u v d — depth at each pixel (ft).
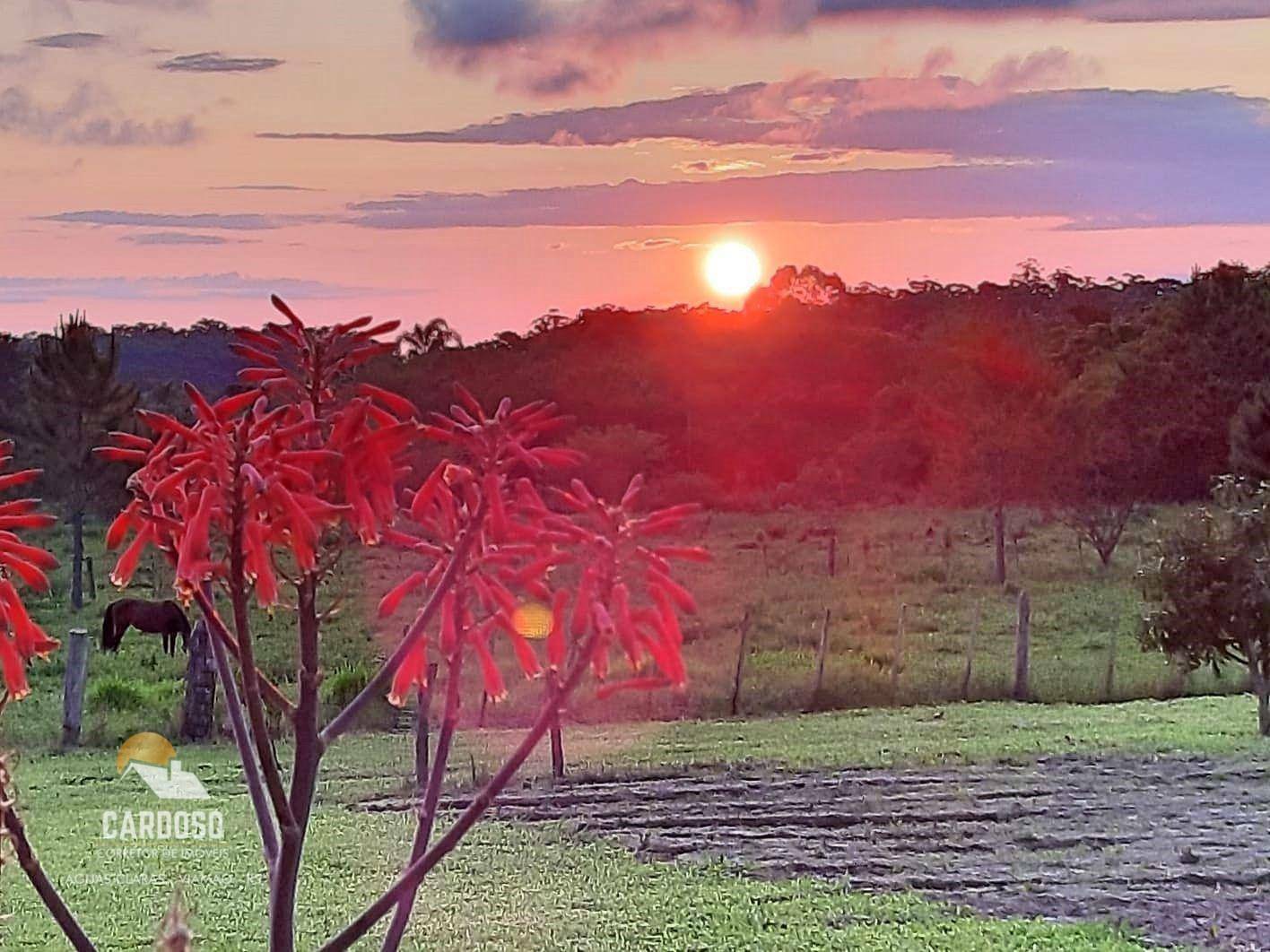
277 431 8.20
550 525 8.38
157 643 70.79
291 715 9.47
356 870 29.50
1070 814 34.24
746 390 144.56
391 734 46.85
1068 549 107.45
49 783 38.78
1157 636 47.14
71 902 27.12
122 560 8.75
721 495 132.36
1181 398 108.88
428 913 26.35
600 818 34.22
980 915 26.17
